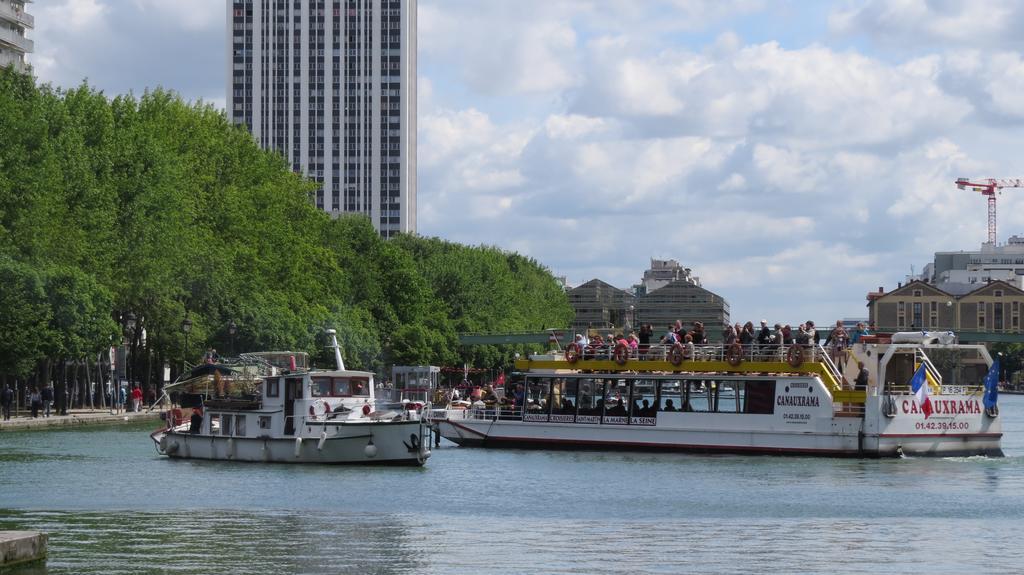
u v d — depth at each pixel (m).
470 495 63.41
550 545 47.50
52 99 130.12
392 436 77.38
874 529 52.31
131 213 127.19
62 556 44.50
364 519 54.50
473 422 92.75
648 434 87.69
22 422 107.75
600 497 62.91
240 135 167.50
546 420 90.94
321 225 185.25
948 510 58.34
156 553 45.25
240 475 72.12
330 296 173.50
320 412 78.50
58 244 117.81
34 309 112.00
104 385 144.12
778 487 67.12
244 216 149.88
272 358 95.00
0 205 113.38
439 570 42.34
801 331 88.25
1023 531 51.78
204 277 137.75
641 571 42.34
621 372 89.25
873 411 81.88
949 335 85.12
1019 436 113.62
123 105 141.75
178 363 139.50
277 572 41.84
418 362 196.62
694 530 51.69
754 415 85.00
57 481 68.62
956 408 83.69
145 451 86.38
